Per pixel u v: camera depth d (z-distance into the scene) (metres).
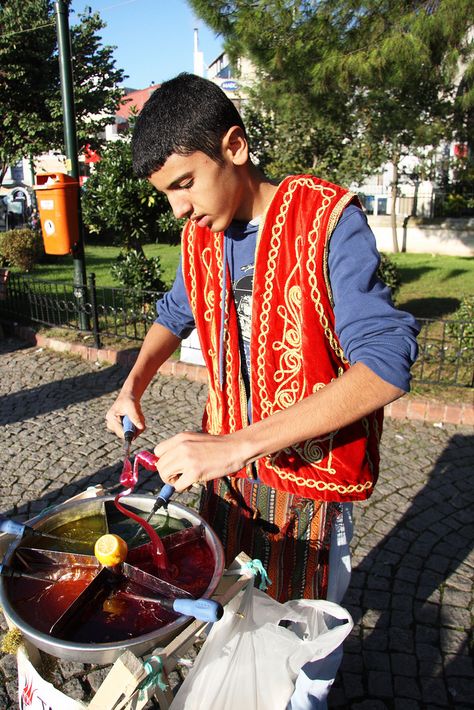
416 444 3.98
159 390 4.96
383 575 2.72
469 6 4.62
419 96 7.61
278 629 1.31
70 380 5.26
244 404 1.46
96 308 5.75
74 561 1.28
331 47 5.31
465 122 9.02
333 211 1.21
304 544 1.45
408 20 4.95
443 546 2.92
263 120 10.09
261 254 1.29
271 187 1.34
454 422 4.29
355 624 2.43
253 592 1.34
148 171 1.19
